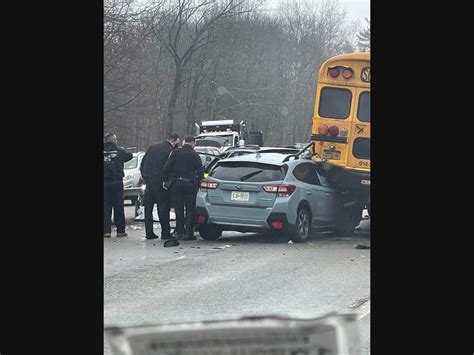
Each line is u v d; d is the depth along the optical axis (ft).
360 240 72.59
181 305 41.14
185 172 70.74
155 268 54.95
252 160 70.49
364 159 72.64
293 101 310.86
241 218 69.51
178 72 214.07
